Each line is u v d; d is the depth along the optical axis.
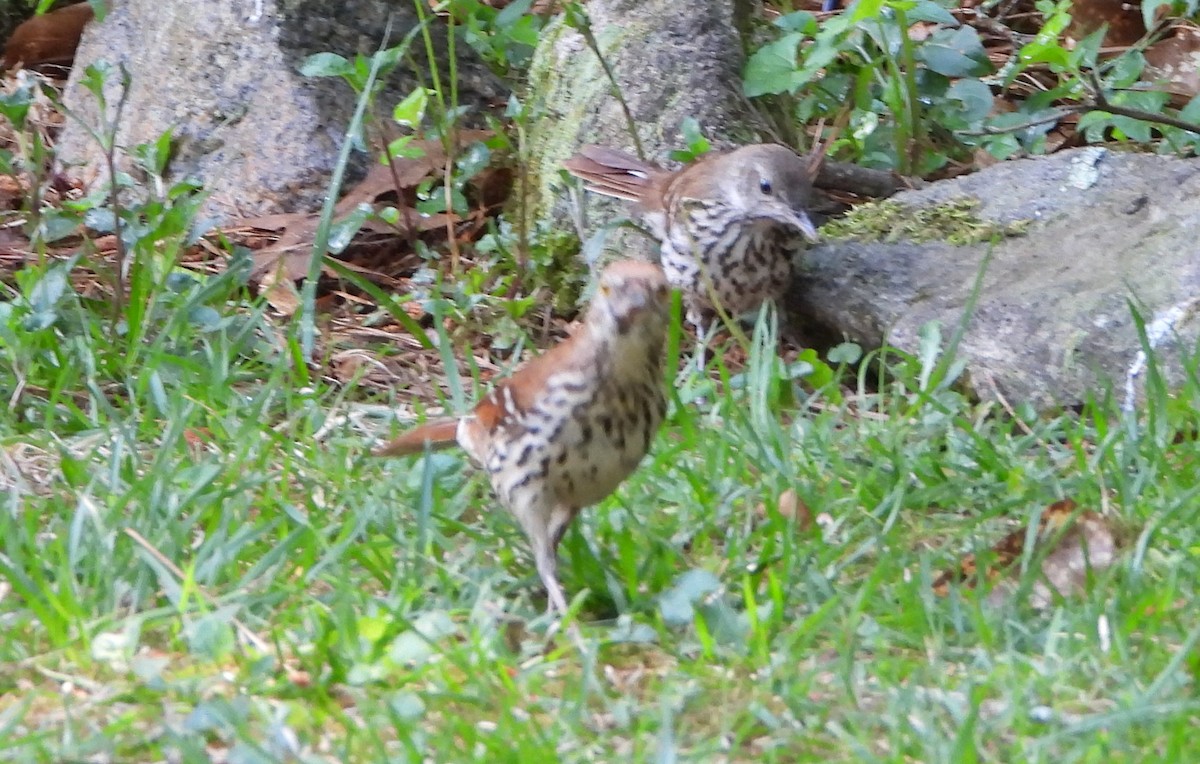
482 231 13.88
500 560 8.23
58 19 16.19
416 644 6.80
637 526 8.38
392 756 6.10
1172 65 15.70
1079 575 8.15
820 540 8.29
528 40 14.28
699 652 7.18
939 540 8.73
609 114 13.76
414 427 9.56
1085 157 12.73
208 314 11.08
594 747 6.26
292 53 14.29
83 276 12.55
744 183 12.02
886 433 10.05
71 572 7.42
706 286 12.32
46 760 6.05
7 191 14.42
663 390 7.46
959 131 14.29
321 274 13.09
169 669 6.88
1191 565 8.05
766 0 17.64
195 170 14.29
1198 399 9.97
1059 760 6.18
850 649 6.92
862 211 12.97
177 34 14.48
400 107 12.23
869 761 6.09
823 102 15.16
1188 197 12.10
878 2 12.61
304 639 7.11
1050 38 14.20
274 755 6.09
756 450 9.56
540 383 7.34
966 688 6.74
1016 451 9.83
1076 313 11.20
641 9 14.08
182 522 8.26
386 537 8.23
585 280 13.09
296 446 9.80
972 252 12.27
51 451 9.66
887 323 11.97
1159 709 6.33
